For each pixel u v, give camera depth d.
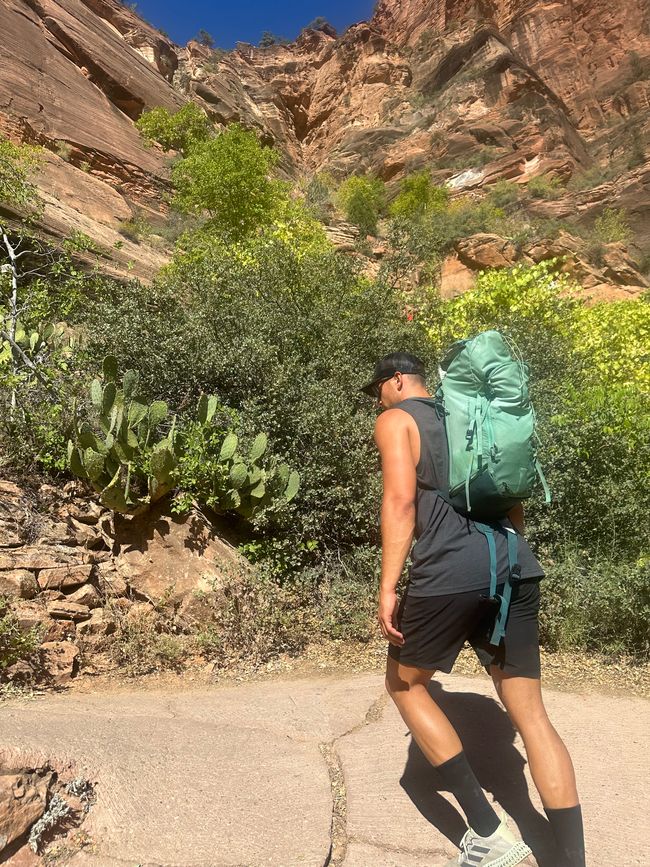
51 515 4.27
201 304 6.22
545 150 61.12
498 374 1.97
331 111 87.25
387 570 1.94
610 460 4.83
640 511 4.60
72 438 4.69
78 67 36.66
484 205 53.44
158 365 5.54
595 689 3.60
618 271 37.16
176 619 4.02
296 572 4.52
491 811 1.93
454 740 1.97
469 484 1.92
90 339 5.91
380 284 6.89
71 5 37.84
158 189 33.81
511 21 84.44
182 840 2.02
